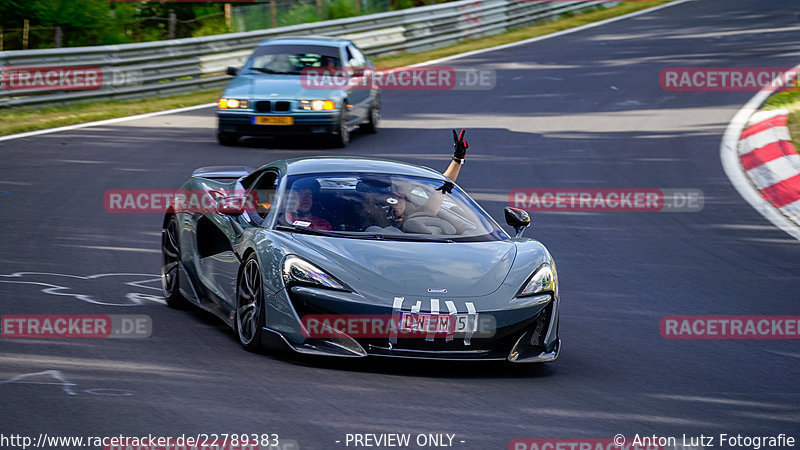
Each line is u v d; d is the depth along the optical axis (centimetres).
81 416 1552
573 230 3688
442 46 9600
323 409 1666
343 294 1916
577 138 5616
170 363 1909
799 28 10231
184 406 1634
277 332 1972
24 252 2977
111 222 3500
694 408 1831
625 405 1823
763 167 4747
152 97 6906
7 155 4725
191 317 2384
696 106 6625
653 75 7862
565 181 4559
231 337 2189
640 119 6212
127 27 9531
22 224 3381
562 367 2102
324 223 2161
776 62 8306
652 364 2156
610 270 3117
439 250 2109
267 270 2009
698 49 9112
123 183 4188
